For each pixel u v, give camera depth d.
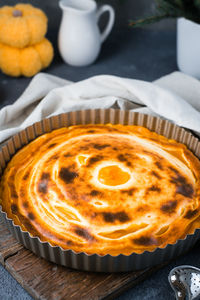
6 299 0.70
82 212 0.72
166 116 0.86
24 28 1.01
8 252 0.72
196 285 0.69
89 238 0.70
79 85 0.90
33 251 0.70
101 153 0.80
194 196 0.75
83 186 0.75
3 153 0.79
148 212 0.72
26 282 0.69
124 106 0.90
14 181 0.77
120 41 1.23
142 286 0.71
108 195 0.74
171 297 0.71
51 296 0.68
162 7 0.97
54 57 1.15
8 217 0.72
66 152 0.80
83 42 1.08
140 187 0.75
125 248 0.69
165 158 0.80
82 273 0.70
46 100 0.89
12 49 1.04
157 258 0.68
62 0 1.08
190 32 1.01
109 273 0.70
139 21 0.98
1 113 0.89
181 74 0.96
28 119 0.87
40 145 0.82
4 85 1.06
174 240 0.70
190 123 0.84
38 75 0.96
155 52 1.19
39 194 0.74
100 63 1.14
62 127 0.86
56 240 0.69
